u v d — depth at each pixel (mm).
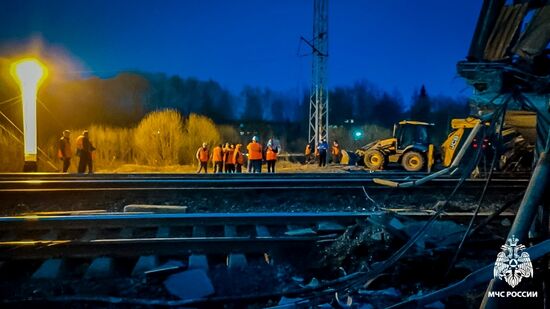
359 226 5969
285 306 3953
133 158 32656
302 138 64125
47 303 4086
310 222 6672
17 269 5262
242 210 8516
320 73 32719
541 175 2652
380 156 22984
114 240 5449
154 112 33469
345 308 3961
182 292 4398
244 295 4332
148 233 6559
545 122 3061
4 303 4035
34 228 6340
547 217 3326
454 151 18172
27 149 16734
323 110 32844
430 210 7336
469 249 5121
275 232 6543
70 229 6441
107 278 4797
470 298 4094
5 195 8898
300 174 13516
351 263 5117
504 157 14516
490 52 3062
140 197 9266
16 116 27969
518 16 2918
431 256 4734
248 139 48125
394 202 9047
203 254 5434
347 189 9500
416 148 22219
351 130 57844
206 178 11922
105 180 10516
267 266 5168
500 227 6324
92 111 47156
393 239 5238
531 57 2900
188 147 33344
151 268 4961
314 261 5340
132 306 4094
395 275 4574
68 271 5133
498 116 2973
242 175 13266
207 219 6613
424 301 3006
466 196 9484
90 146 16047
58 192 9094
